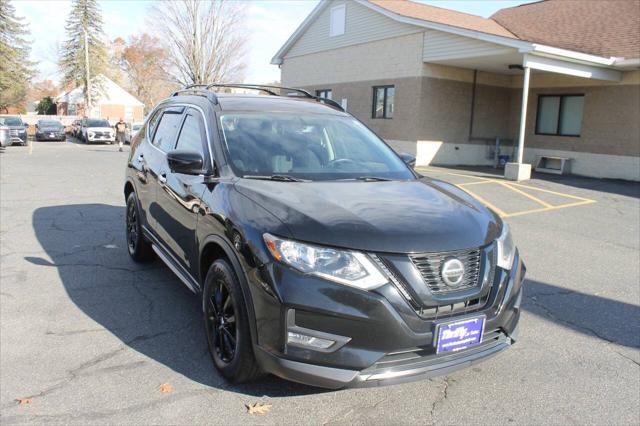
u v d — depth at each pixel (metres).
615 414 3.22
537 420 3.13
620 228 8.89
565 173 17.81
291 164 4.00
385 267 2.87
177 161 3.76
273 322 2.90
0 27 52.88
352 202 3.31
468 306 3.04
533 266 6.52
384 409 3.20
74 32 57.88
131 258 6.13
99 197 10.62
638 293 5.58
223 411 3.11
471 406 3.27
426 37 18.11
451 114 19.36
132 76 73.75
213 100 4.55
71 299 4.85
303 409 3.16
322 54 23.69
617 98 16.52
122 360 3.71
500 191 12.52
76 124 40.88
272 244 2.95
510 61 16.97
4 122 30.88
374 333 2.81
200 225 3.77
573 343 4.27
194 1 35.38
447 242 3.02
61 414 3.04
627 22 17.48
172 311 4.62
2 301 4.77
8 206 9.43
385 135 20.27
